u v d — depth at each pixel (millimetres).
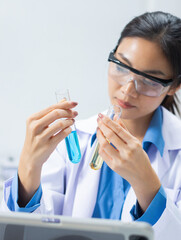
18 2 2080
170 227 1046
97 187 1279
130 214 1095
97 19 2121
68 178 1362
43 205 1136
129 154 995
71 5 2102
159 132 1319
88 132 1393
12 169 2135
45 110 1044
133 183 1037
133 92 1111
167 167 1305
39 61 2125
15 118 2152
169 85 1144
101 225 596
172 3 2131
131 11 2139
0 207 1144
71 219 611
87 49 2135
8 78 2125
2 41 2102
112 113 1081
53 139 1029
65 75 2145
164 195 1036
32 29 2104
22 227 620
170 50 1104
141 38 1106
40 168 1069
